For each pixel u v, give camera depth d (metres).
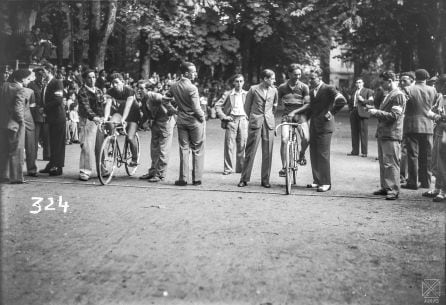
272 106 10.25
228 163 11.86
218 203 8.55
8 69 16.72
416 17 28.95
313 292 4.84
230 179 11.16
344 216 7.82
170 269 5.34
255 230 6.90
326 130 9.91
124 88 10.72
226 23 33.12
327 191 9.94
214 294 4.73
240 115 11.95
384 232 6.96
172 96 10.29
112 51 33.56
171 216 7.56
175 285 4.92
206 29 32.47
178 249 6.00
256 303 4.56
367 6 27.28
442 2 26.73
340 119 33.66
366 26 30.73
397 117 9.13
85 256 5.71
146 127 22.20
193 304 4.51
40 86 11.77
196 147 10.27
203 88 31.20
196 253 5.87
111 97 10.70
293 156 9.96
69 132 17.45
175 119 10.77
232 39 33.12
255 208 8.24
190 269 5.35
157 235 6.56
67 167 12.26
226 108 12.05
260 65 39.25
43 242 6.19
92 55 21.66
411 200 9.16
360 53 36.47
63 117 11.00
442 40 27.25
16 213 7.55
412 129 10.26
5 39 17.61
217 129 24.09
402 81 10.89
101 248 6.00
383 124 9.30
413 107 10.27
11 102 9.74
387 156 9.29
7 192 9.04
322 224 7.31
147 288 4.84
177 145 17.91
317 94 9.91
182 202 8.56
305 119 10.23
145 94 10.62
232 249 6.04
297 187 10.35
